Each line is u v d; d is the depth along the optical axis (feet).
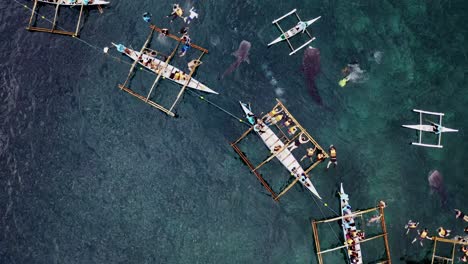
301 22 208.03
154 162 202.69
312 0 214.07
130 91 206.80
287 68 208.54
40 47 212.64
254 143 203.51
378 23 212.02
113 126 205.77
